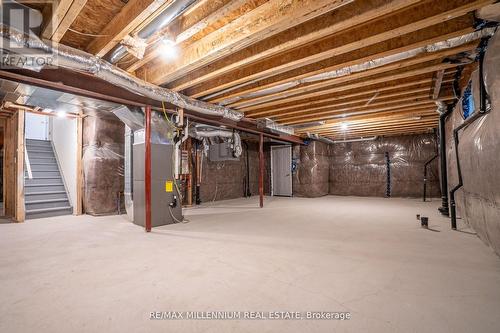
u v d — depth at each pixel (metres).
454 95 3.87
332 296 1.77
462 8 1.86
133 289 1.89
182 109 3.90
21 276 2.12
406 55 2.57
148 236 3.40
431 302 1.68
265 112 5.00
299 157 8.80
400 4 1.79
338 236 3.36
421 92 3.99
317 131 7.40
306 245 2.96
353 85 3.45
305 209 5.86
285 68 2.86
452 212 3.70
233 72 3.30
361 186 8.70
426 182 7.69
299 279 2.05
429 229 3.71
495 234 2.44
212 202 7.39
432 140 7.59
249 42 2.28
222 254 2.66
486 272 2.14
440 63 2.84
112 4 2.05
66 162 5.83
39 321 1.49
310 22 2.22
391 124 6.33
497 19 2.05
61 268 2.29
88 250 2.80
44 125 7.47
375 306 1.64
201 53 2.57
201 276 2.11
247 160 9.20
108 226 4.04
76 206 5.17
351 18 1.99
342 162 9.09
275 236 3.38
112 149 5.36
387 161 8.27
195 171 7.15
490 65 2.23
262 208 6.09
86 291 1.86
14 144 4.95
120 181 5.45
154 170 4.01
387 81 3.61
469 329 1.40
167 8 1.84
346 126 6.56
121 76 2.80
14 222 4.45
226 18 2.33
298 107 4.88
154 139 4.02
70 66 2.39
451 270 2.20
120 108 3.88
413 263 2.37
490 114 2.27
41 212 4.95
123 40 2.28
